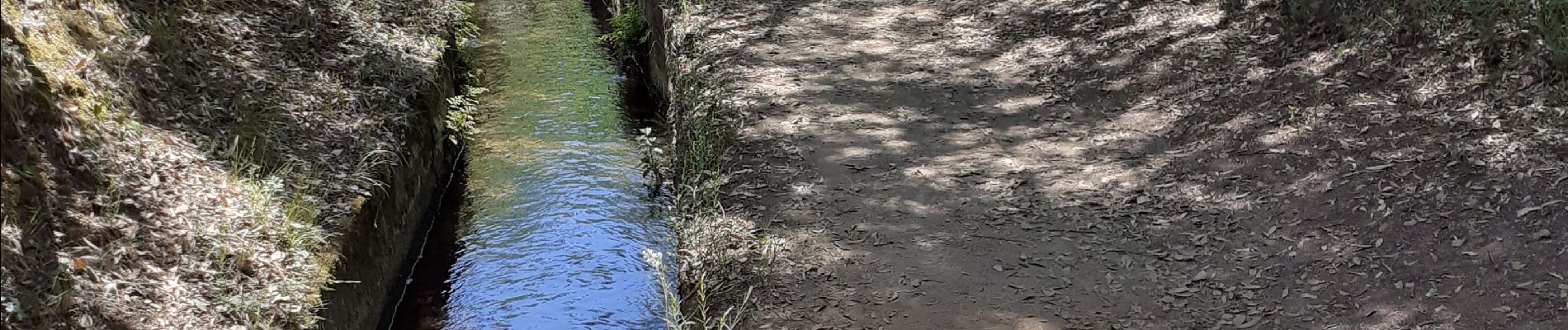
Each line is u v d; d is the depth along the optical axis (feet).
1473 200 20.48
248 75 24.75
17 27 19.02
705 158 24.80
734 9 37.58
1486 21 25.95
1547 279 17.92
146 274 17.11
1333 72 26.91
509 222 26.81
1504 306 17.47
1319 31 28.99
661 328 21.85
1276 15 30.86
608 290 23.43
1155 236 21.20
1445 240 19.47
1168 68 29.40
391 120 25.80
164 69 22.67
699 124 26.63
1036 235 21.43
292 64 26.43
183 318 16.58
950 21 36.04
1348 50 27.68
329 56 27.96
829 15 37.19
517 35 43.62
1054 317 18.57
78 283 15.90
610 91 37.22
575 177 29.45
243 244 18.83
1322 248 20.02
